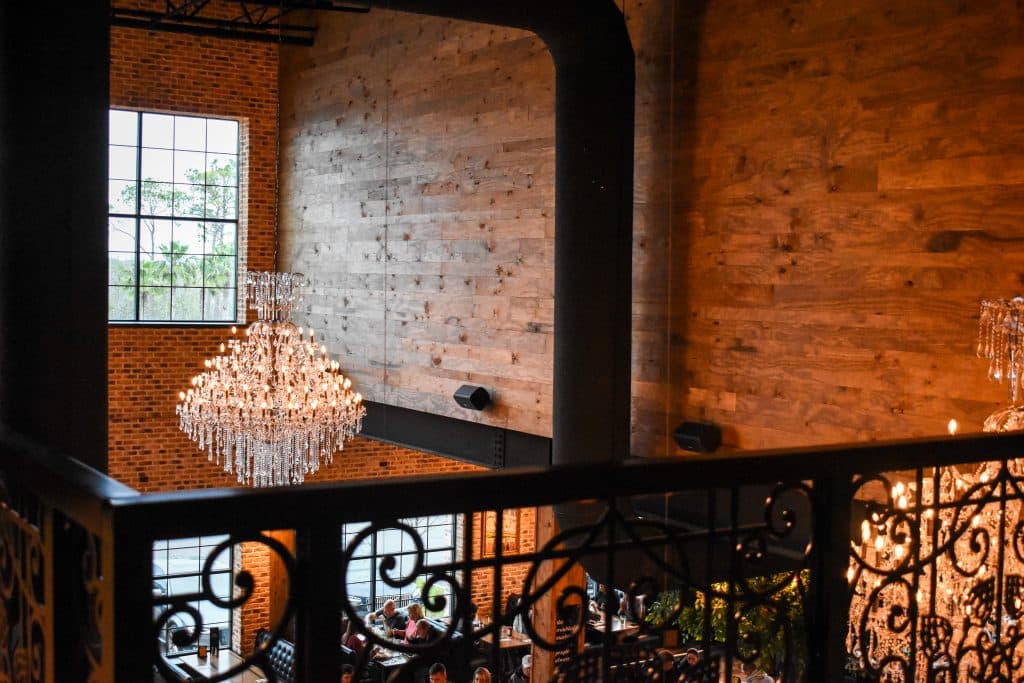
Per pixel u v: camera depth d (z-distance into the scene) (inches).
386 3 291.4
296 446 426.6
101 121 207.0
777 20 303.0
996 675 128.3
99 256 206.5
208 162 573.0
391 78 474.3
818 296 292.0
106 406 207.3
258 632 552.4
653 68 343.0
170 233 564.7
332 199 522.0
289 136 560.4
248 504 72.6
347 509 76.8
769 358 306.8
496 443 417.4
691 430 325.7
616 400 325.4
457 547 639.1
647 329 346.3
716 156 322.7
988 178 250.2
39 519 84.0
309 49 541.0
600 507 306.3
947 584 181.3
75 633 81.1
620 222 322.7
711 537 97.5
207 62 554.6
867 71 278.5
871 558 209.8
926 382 264.2
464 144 428.5
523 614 87.9
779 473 99.9
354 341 504.4
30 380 197.5
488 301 416.8
